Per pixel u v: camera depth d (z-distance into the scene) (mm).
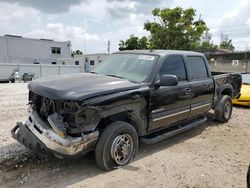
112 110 3951
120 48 42500
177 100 5184
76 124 3658
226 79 7332
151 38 34031
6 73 27906
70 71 32844
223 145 5523
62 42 48656
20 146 4906
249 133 6469
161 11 32812
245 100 9969
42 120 4008
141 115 4477
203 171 4227
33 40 45375
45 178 3793
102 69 5395
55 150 3633
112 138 3982
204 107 6246
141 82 4562
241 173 4207
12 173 3906
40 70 30266
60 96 3648
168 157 4734
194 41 33281
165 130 5398
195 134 6254
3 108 8562
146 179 3871
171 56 5273
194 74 5895
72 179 3785
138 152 4918
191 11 31984
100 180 3775
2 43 42812
